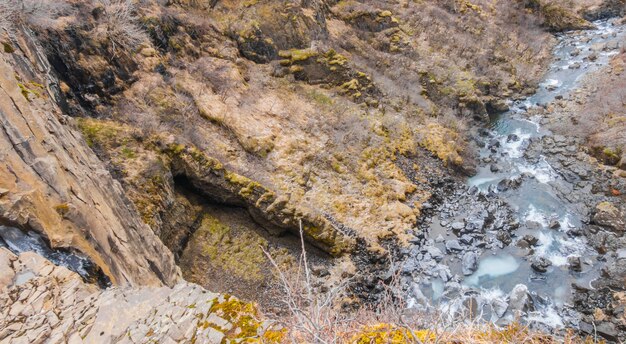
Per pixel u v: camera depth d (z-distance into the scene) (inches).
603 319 432.5
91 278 214.5
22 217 204.7
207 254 504.4
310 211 527.2
